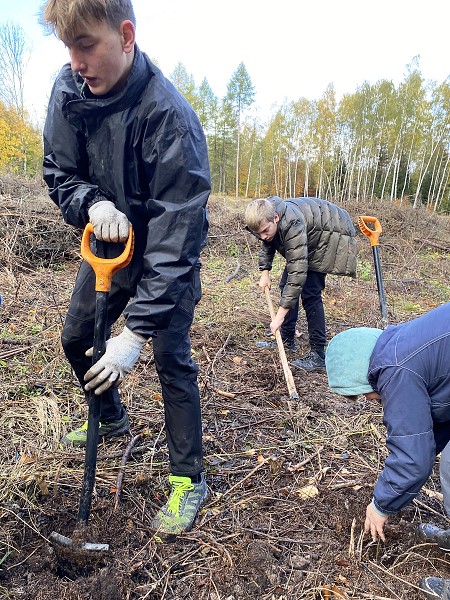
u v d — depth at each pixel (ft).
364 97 114.21
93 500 6.40
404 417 4.78
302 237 10.53
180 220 4.91
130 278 6.10
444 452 5.47
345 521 6.50
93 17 3.98
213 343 13.19
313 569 5.71
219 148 130.62
